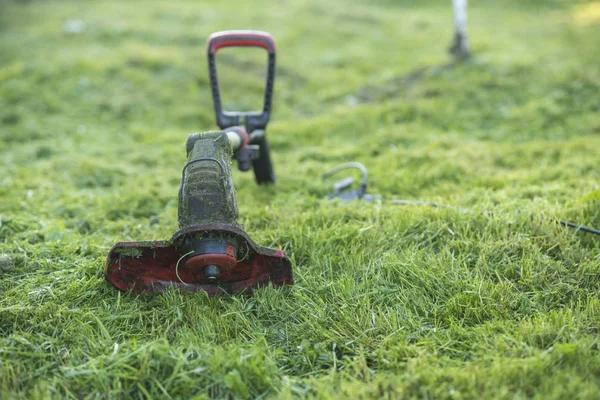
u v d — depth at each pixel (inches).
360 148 93.4
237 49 160.1
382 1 245.1
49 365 45.9
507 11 223.6
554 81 117.0
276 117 119.0
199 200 49.1
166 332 48.2
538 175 75.3
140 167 88.1
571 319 48.4
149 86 125.9
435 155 84.4
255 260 51.9
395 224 60.9
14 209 68.8
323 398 42.8
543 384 43.0
